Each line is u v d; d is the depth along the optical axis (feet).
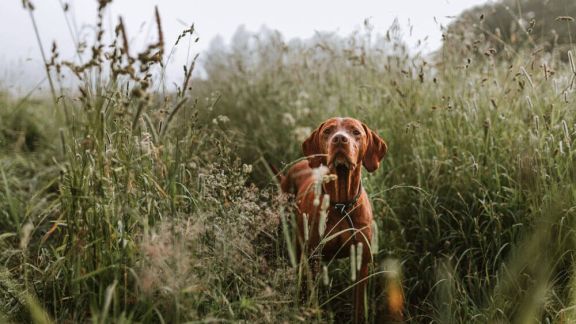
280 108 19.54
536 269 9.60
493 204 11.40
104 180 8.38
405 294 11.15
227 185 9.41
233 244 8.54
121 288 7.95
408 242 12.19
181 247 7.70
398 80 15.93
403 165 13.67
